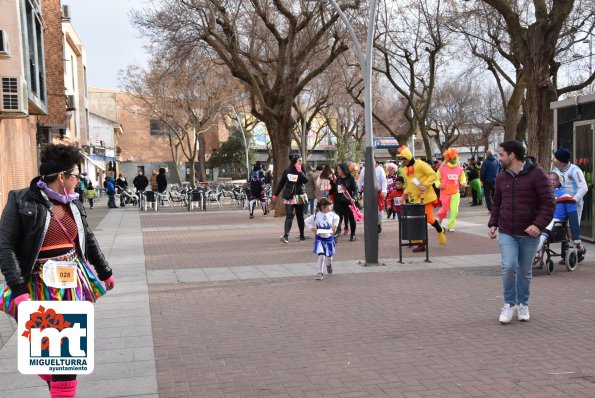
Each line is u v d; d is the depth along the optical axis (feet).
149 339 19.35
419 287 27.45
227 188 113.39
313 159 220.02
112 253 40.83
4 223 11.45
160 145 212.02
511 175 20.67
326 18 70.64
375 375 15.58
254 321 21.67
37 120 79.05
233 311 23.32
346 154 141.38
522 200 20.29
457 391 14.29
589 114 41.14
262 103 68.33
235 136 178.29
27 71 51.52
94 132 174.81
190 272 32.50
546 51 48.93
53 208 11.94
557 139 44.68
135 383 15.17
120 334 19.99
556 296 24.81
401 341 18.71
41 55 65.77
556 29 48.37
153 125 210.18
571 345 17.87
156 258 38.22
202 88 125.70
